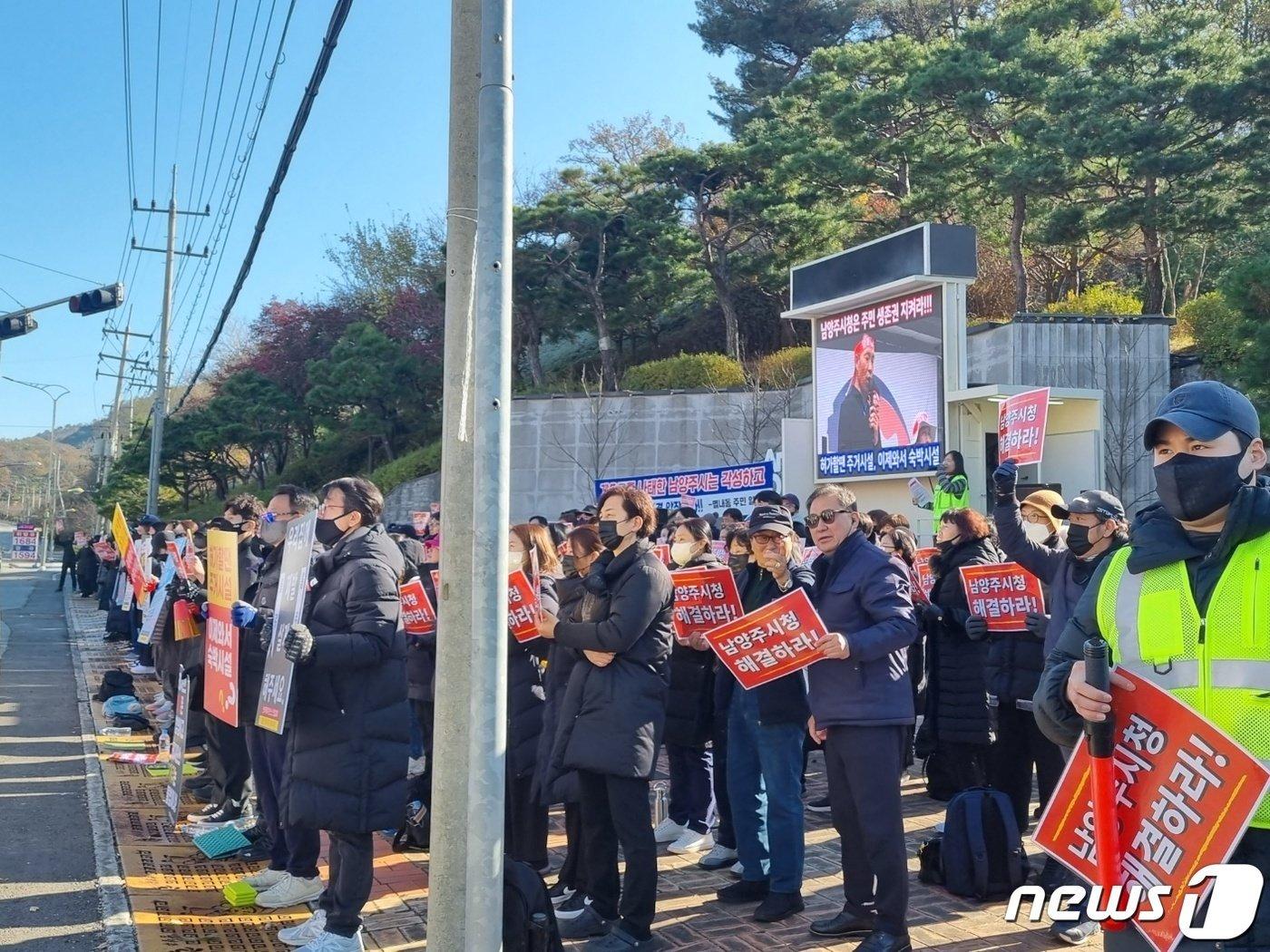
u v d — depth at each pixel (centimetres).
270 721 480
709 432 2730
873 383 1823
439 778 407
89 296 1795
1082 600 287
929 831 693
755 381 2738
